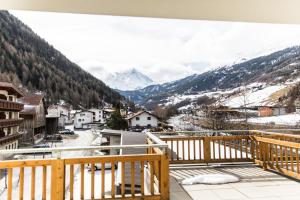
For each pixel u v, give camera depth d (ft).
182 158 22.29
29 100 143.74
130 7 13.56
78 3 13.06
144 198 13.29
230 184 16.48
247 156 21.91
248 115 106.93
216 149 26.73
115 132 51.85
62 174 12.58
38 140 140.05
